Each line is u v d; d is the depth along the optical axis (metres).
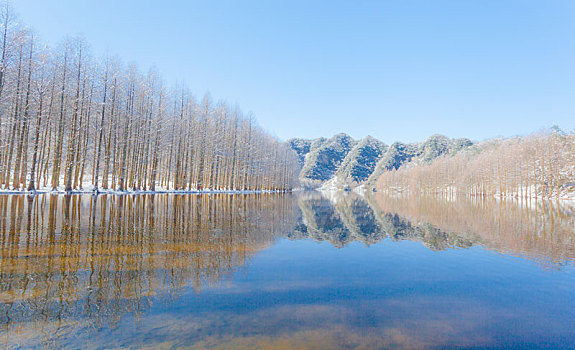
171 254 7.39
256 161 57.31
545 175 55.16
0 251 7.00
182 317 4.06
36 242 7.95
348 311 4.47
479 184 75.94
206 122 41.09
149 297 4.74
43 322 3.81
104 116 27.27
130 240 8.66
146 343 3.35
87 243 8.07
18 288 4.90
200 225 12.08
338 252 8.75
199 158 42.75
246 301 4.73
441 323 4.14
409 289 5.60
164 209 17.05
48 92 23.30
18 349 3.19
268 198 38.34
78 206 16.22
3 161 24.00
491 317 4.39
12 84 21.17
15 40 20.58
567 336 3.80
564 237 11.96
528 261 7.98
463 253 8.93
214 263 6.85
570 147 55.31
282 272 6.45
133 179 31.14
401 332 3.81
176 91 37.09
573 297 5.31
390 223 16.53
